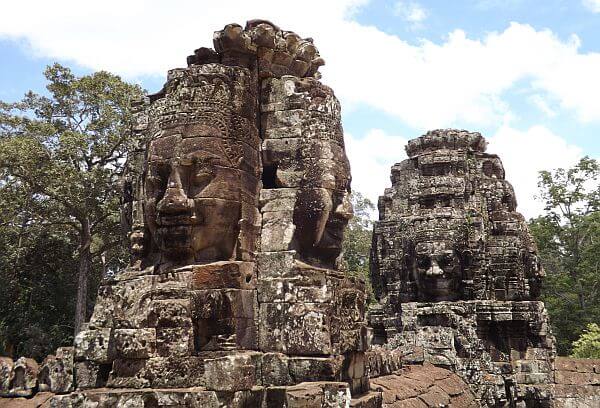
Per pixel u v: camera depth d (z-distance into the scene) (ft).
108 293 21.26
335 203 21.31
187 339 17.83
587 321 98.48
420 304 41.63
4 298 81.20
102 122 79.15
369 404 20.07
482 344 40.40
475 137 47.34
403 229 44.86
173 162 19.19
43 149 75.72
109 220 78.54
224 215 19.15
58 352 21.57
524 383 41.83
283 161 21.12
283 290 19.22
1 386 22.20
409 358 39.29
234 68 20.44
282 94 21.70
